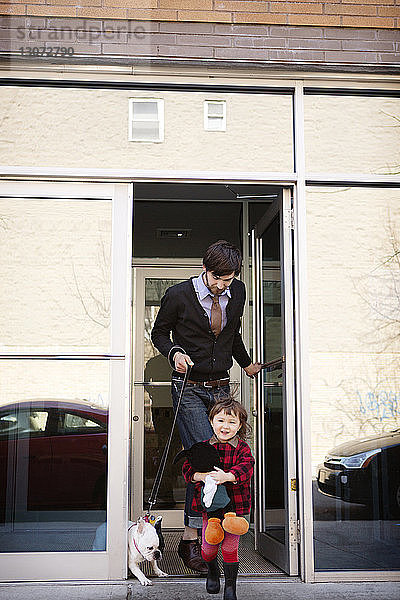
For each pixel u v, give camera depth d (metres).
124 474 3.79
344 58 4.10
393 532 3.85
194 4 4.05
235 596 3.42
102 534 3.74
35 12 3.99
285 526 3.94
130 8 4.02
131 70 4.04
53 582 3.69
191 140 4.08
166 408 5.99
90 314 3.89
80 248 3.94
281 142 4.12
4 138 3.97
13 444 3.76
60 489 3.75
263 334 4.70
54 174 3.96
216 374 4.02
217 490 3.52
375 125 4.16
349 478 3.88
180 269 6.08
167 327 4.03
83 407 3.82
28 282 3.88
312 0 4.10
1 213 3.93
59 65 4.00
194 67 4.07
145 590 3.62
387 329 4.01
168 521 5.82
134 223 6.05
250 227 6.02
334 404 3.92
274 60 4.05
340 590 3.67
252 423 5.80
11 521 3.72
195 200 6.05
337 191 4.10
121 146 4.04
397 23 4.14
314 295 4.00
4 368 3.81
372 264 4.05
